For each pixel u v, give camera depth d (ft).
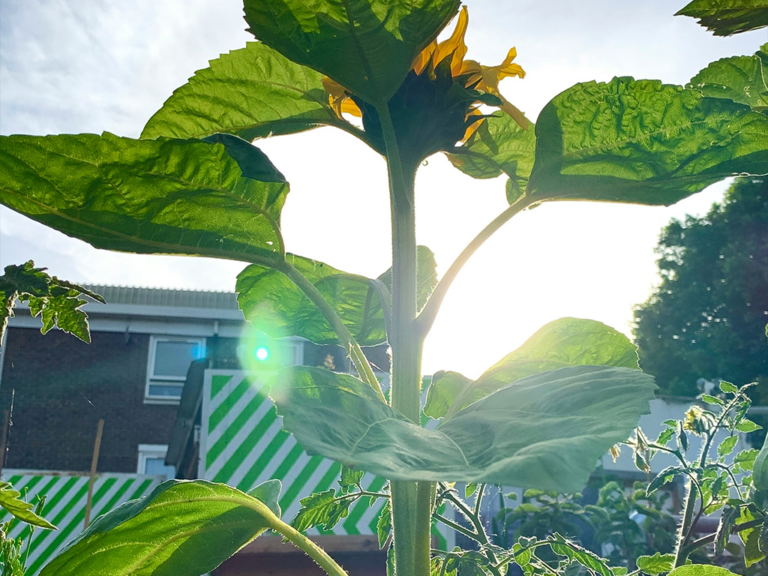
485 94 2.85
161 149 2.72
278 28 2.45
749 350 62.64
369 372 3.03
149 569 3.12
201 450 14.52
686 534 5.46
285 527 2.97
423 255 4.49
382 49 2.52
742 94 3.55
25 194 2.82
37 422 45.06
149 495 2.85
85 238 3.05
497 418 2.12
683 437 5.90
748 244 64.54
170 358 46.65
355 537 11.68
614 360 3.58
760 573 5.44
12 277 2.93
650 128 2.86
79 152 2.66
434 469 1.71
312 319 4.13
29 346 45.98
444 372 4.01
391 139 2.86
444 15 2.41
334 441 1.81
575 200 3.16
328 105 3.45
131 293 46.85
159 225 3.03
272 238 3.17
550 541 4.32
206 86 3.44
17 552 3.55
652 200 3.12
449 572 4.22
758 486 3.84
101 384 45.91
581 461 1.65
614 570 4.87
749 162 2.88
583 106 2.87
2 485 2.56
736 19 3.12
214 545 3.08
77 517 22.91
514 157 3.77
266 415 14.80
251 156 2.79
